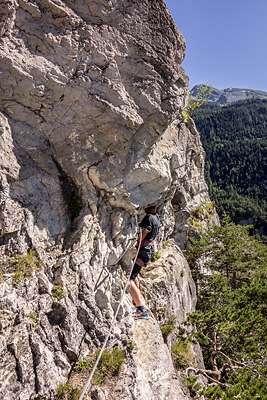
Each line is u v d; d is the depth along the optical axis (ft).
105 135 17.95
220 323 29.07
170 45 18.99
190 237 54.90
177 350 25.36
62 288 15.47
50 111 15.99
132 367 16.66
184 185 55.88
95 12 16.22
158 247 34.37
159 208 33.27
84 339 15.65
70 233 17.60
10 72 14.29
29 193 15.28
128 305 19.76
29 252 14.96
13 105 15.03
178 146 29.48
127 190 20.47
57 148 17.11
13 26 14.05
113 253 19.81
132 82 17.89
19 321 13.03
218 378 27.09
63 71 15.65
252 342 27.04
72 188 18.48
